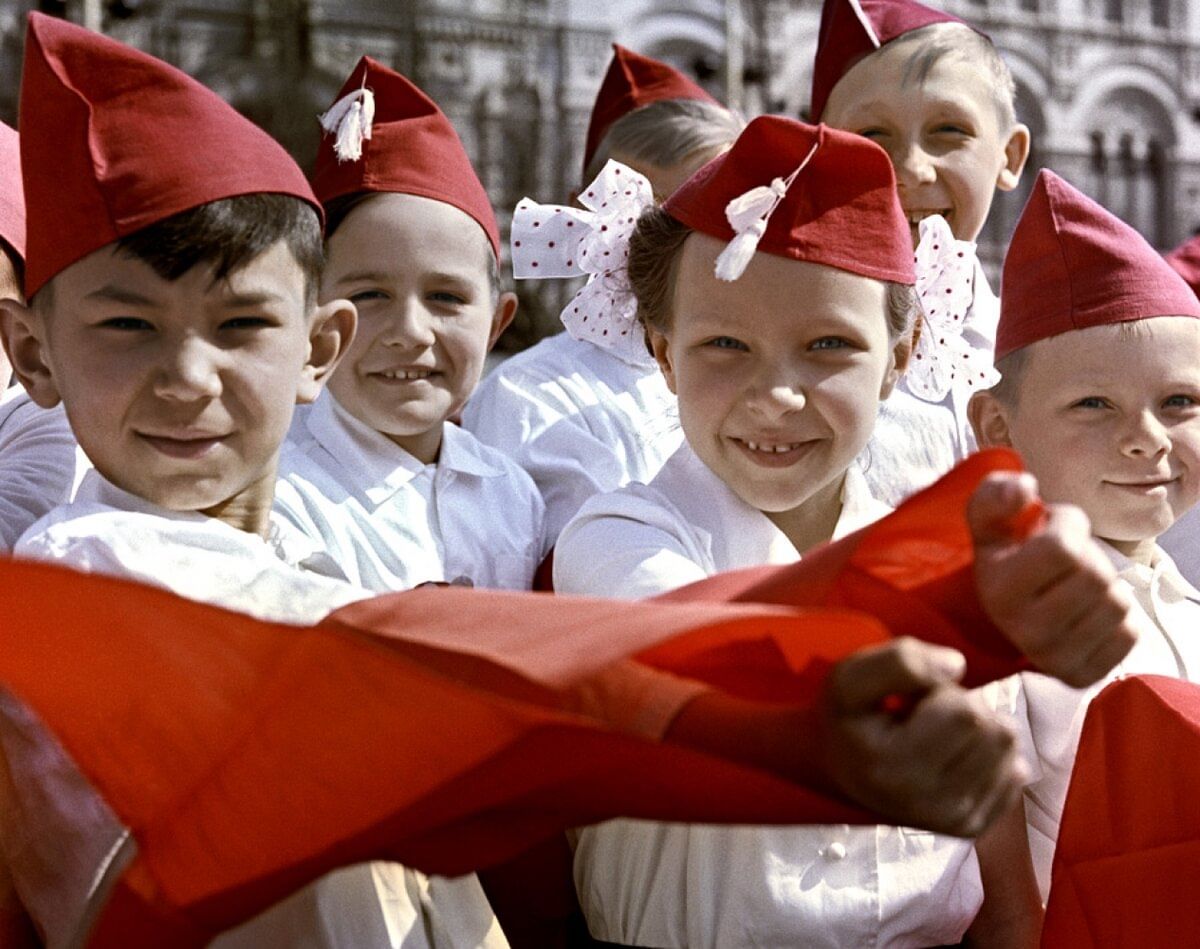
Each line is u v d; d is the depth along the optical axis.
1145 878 1.50
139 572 1.31
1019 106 16.41
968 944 1.72
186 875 1.04
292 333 1.42
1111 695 1.56
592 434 2.41
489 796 1.02
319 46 14.68
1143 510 1.85
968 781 0.81
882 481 2.18
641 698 0.91
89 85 1.37
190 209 1.33
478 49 15.07
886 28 2.58
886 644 0.82
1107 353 1.84
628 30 15.41
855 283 1.61
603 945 1.64
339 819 1.02
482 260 2.12
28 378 1.45
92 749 1.04
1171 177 16.75
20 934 1.32
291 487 2.01
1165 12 16.72
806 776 0.86
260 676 0.99
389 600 1.12
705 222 1.63
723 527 1.68
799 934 1.55
